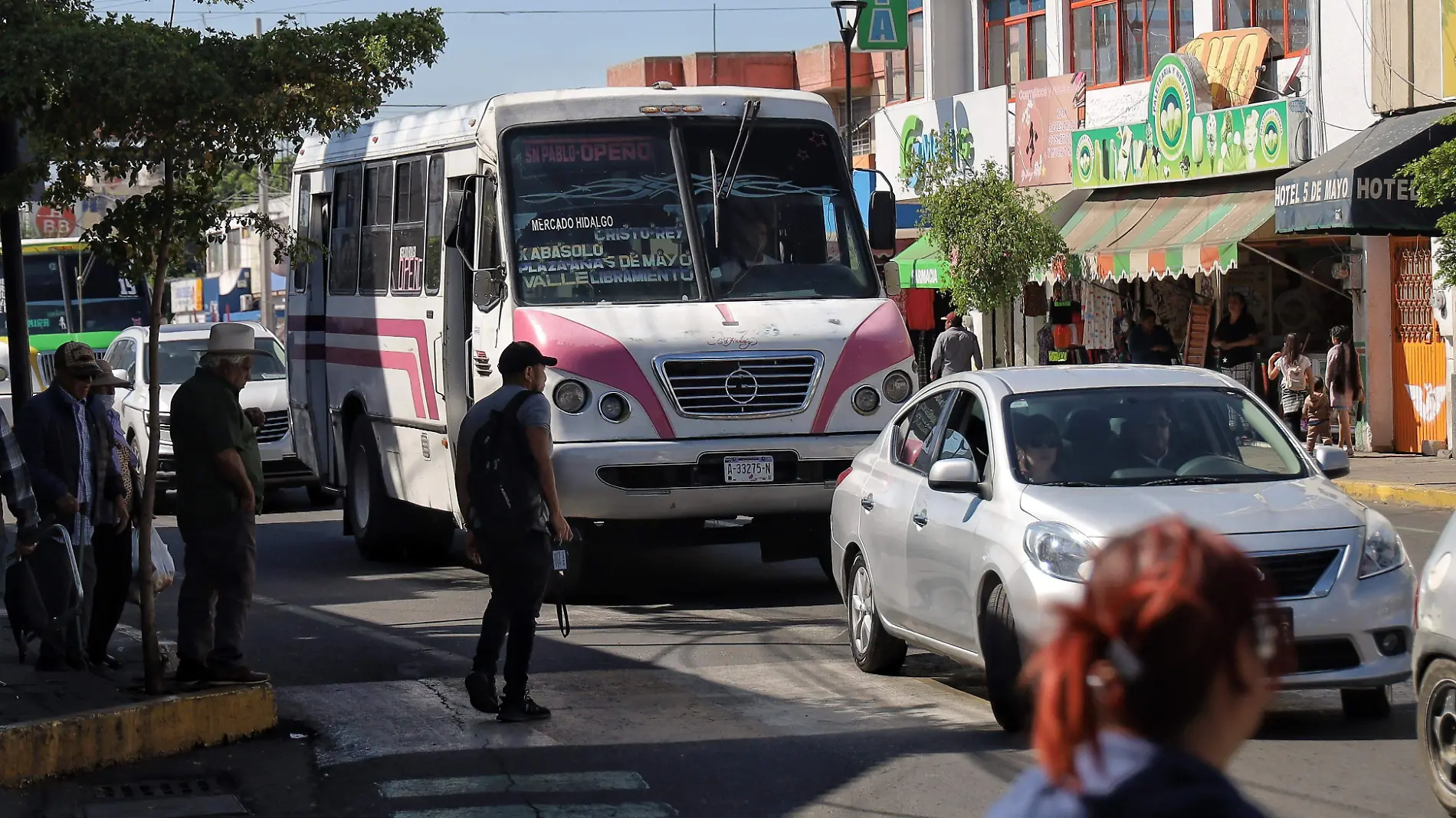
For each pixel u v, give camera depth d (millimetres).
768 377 12703
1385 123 22094
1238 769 7391
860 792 7293
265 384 22422
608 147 13242
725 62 45031
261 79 8727
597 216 13086
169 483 21859
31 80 8109
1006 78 32094
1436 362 22594
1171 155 25719
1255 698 2160
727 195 13297
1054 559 7832
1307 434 22609
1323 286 23297
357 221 16406
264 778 7789
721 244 13188
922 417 9969
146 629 8664
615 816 7000
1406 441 23172
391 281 15375
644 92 13414
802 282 13289
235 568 8812
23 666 9664
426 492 14664
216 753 8297
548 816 7016
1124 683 2121
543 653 10922
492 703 8797
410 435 14969
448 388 13852
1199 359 26344
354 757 8133
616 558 15891
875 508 9883
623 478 12438
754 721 8781
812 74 43125
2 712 8117
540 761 7980
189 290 85062
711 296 13023
